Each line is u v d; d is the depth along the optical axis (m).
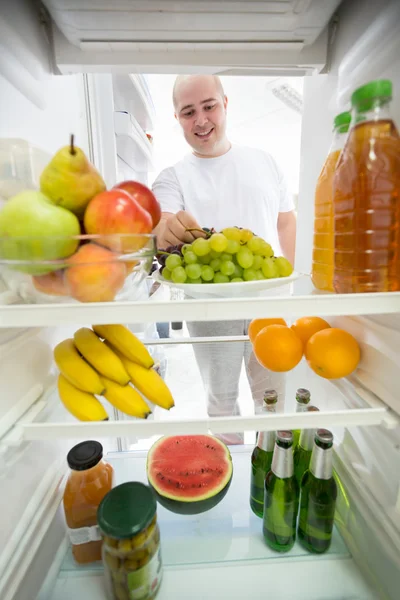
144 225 0.39
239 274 0.52
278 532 0.52
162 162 3.45
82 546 0.51
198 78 0.93
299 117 2.37
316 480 0.51
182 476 0.58
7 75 0.42
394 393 0.41
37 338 0.52
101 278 0.35
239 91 1.85
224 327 0.96
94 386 0.43
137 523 0.43
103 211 0.36
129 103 1.13
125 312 0.35
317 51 0.56
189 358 0.90
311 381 0.70
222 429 0.40
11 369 0.43
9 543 0.42
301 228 0.75
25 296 0.40
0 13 0.40
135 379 0.46
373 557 0.50
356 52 0.48
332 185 0.44
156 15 0.44
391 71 0.41
